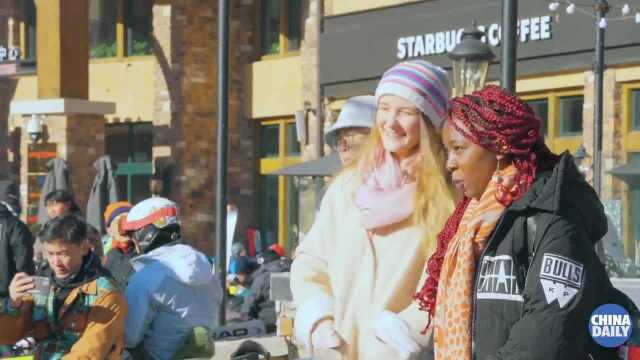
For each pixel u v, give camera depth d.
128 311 8.12
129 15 34.22
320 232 6.32
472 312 4.91
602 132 21.62
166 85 32.16
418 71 6.16
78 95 29.91
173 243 8.58
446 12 25.42
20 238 12.86
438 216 6.03
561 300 4.60
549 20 23.41
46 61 29.84
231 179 32.44
